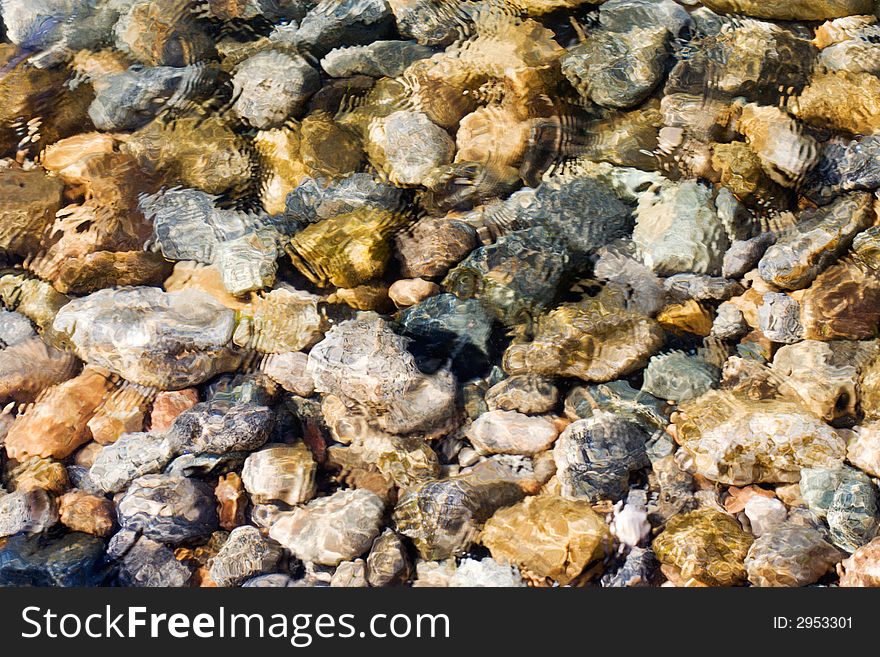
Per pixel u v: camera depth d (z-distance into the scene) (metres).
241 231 1.04
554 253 1.03
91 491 0.96
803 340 0.99
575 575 0.92
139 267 1.03
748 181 1.04
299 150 1.07
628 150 1.06
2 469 0.96
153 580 0.93
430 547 0.93
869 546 0.92
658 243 1.02
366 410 0.98
